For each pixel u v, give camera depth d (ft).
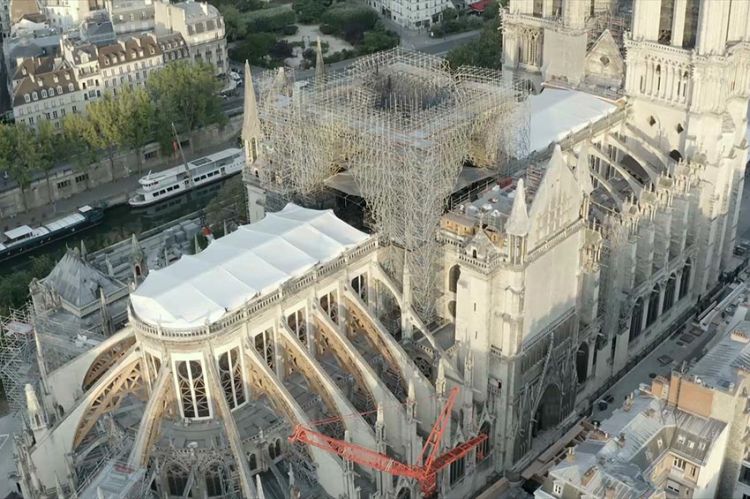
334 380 446.19
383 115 475.31
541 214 437.99
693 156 570.05
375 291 481.46
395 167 455.63
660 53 563.89
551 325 472.44
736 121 591.37
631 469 371.35
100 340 495.00
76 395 453.99
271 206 536.42
